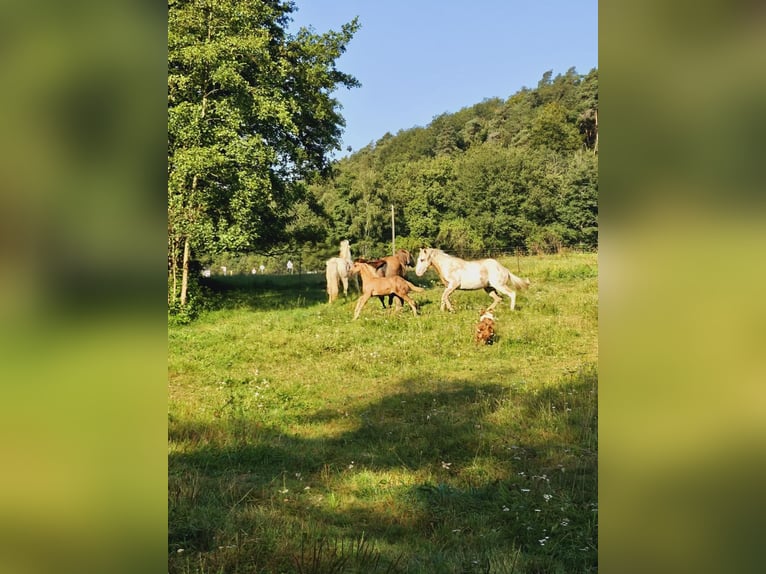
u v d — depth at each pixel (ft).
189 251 51.98
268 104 48.44
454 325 39.55
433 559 10.84
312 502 14.33
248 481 15.74
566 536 12.03
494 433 20.01
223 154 45.96
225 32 46.55
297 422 22.82
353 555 10.72
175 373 30.60
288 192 60.85
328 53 62.69
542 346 34.12
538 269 62.03
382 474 16.48
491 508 14.02
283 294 62.39
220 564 9.91
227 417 22.52
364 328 40.50
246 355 34.32
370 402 25.39
